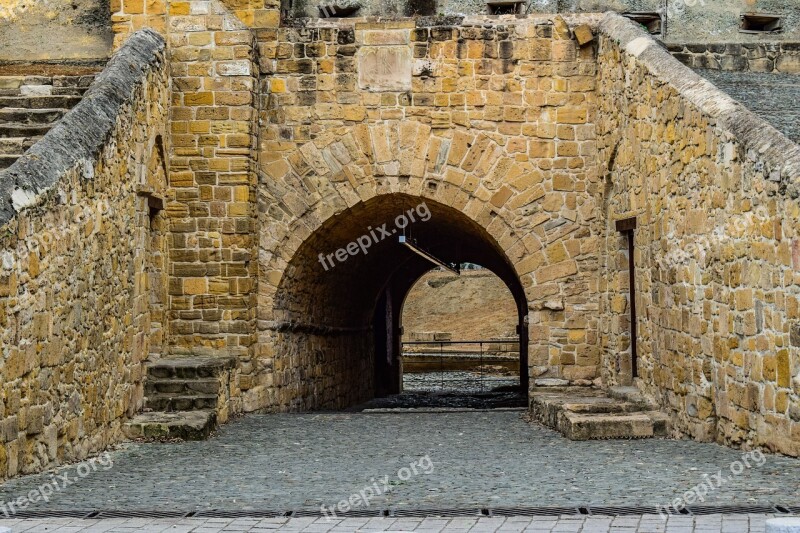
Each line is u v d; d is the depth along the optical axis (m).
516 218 16.19
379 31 16.23
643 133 13.41
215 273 15.70
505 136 16.19
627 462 10.27
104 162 11.81
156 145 14.96
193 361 14.68
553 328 16.17
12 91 14.52
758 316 10.01
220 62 15.78
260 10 16.28
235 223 15.73
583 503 8.16
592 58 16.16
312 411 18.69
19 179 9.63
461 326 47.59
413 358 37.34
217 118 15.77
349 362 22.45
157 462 10.88
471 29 16.19
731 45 16.72
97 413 11.60
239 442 12.45
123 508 8.29
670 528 7.07
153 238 15.30
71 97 14.12
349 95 16.23
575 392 15.38
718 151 10.80
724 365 10.86
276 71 16.30
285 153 16.30
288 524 7.53
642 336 13.89
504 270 26.48
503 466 10.26
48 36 16.95
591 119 16.17
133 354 13.24
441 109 16.19
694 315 11.62
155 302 15.29
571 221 16.16
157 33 15.27
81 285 11.02
